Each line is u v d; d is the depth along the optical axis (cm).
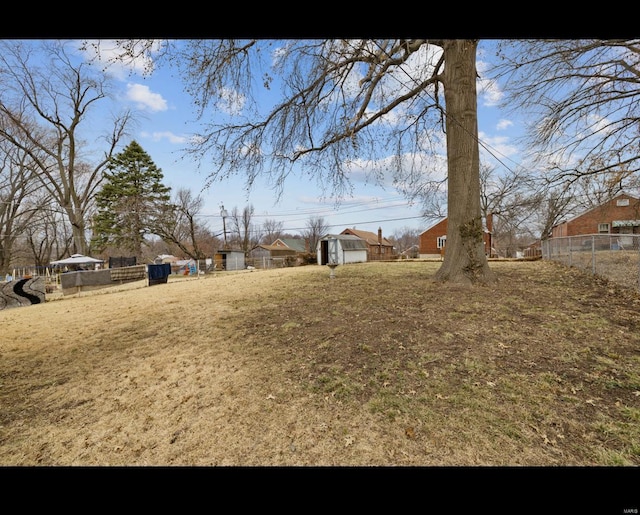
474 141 659
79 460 224
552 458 200
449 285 656
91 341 509
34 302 1022
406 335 416
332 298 664
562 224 2450
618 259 665
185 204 3136
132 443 241
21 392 335
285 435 238
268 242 6309
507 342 377
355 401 277
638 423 228
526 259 1343
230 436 242
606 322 422
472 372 313
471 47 638
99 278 1336
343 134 661
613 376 292
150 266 1391
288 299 701
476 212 663
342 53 498
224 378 341
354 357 366
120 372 378
